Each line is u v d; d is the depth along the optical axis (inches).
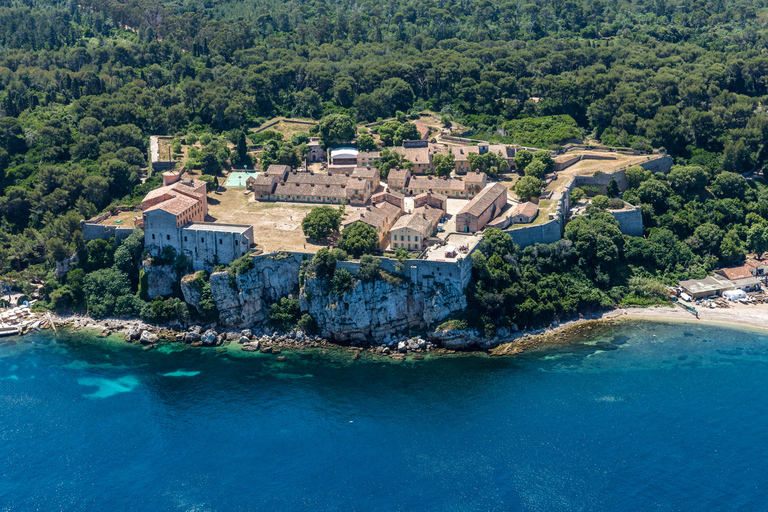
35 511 7391.7
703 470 7701.8
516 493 7460.6
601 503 7303.2
